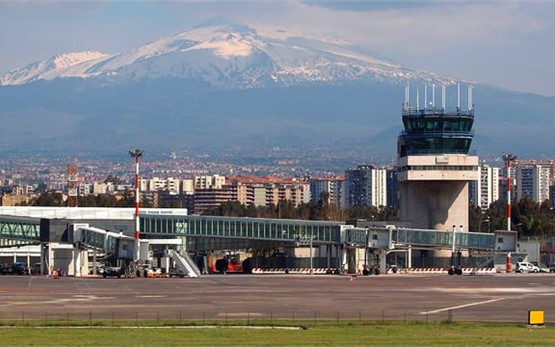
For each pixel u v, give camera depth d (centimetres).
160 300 18888
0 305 17575
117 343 11862
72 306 17425
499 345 11738
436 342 12031
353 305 17738
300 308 17100
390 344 11806
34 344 11762
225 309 16888
